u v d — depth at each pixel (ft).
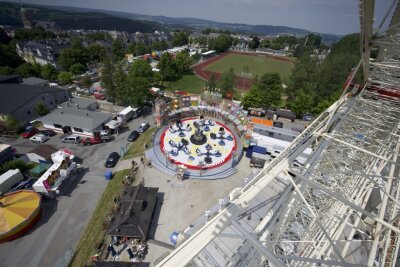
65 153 130.82
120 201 100.83
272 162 38.78
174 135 164.35
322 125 56.39
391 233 40.37
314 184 33.04
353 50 322.75
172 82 324.19
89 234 92.48
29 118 176.35
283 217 46.83
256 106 216.54
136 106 201.46
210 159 138.31
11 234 87.76
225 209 28.37
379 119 69.67
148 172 129.08
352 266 26.94
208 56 527.81
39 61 360.48
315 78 240.73
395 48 49.70
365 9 29.96
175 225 97.40
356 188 57.57
